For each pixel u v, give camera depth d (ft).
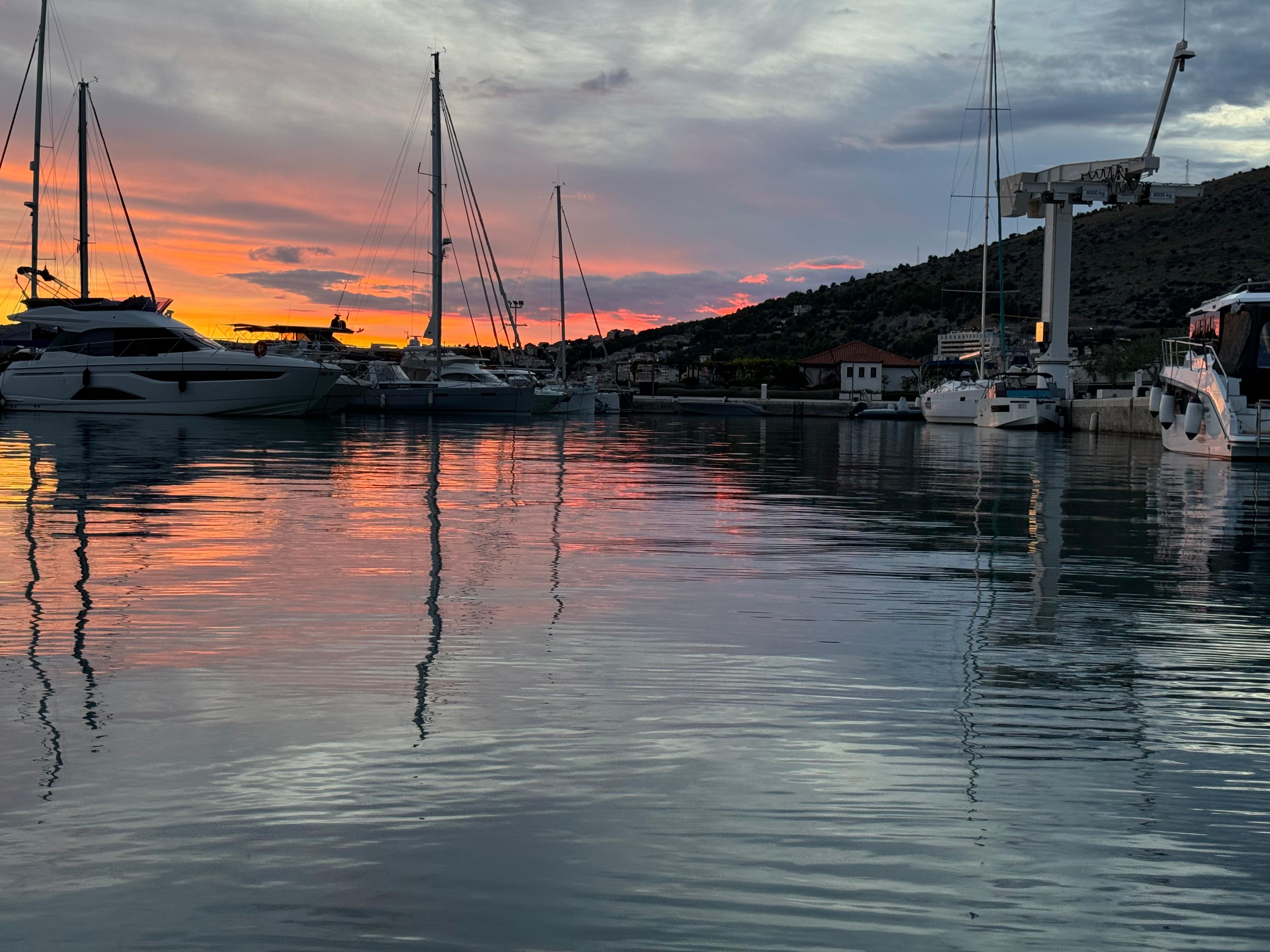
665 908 8.10
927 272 520.42
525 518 33.91
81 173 129.08
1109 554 27.76
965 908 8.18
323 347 163.73
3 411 114.11
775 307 551.59
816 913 8.05
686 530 31.76
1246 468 66.18
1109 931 7.88
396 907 8.07
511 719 12.71
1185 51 116.67
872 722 12.84
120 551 25.70
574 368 302.86
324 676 14.51
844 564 25.39
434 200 154.20
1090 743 12.19
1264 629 18.60
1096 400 134.41
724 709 13.28
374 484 45.24
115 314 112.57
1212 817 10.03
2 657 15.40
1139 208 463.01
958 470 62.13
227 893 8.26
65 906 8.03
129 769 10.84
